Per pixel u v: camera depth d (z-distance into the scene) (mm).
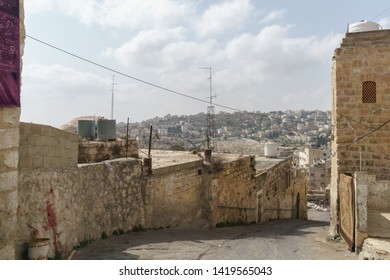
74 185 9734
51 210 8242
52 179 8430
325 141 143500
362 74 14031
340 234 13594
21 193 7133
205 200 16906
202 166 17047
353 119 14117
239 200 19531
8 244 5719
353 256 10219
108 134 15258
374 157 13891
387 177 13781
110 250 9859
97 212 11078
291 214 29297
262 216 22406
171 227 14898
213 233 15148
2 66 5480
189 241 12266
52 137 8453
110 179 11836
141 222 13266
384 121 13836
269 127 185500
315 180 66750
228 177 18312
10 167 5754
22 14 6051
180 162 15969
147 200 13562
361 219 10586
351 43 14383
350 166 14141
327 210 41062
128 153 16016
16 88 5816
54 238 8234
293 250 11336
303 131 186000
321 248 11734
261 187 22422
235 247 11664
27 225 7207
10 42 5660
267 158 30234
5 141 5645
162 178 14391
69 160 9641
